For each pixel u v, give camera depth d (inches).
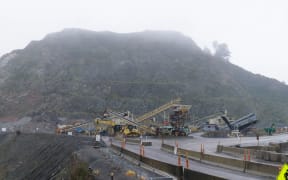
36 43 7194.9
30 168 2003.0
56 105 4852.4
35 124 4165.8
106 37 7445.9
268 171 872.9
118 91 5285.4
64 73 5846.5
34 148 2411.4
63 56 6515.8
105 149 1569.9
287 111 5728.3
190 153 1330.0
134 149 1660.9
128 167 1075.3
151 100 5004.9
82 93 5241.1
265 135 2992.1
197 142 2207.2
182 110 3036.4
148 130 2928.2
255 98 6082.7
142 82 5462.6
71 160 1437.0
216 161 1128.8
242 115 5014.8
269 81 7421.3
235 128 3260.3
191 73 6082.7
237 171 977.5
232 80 6466.5
